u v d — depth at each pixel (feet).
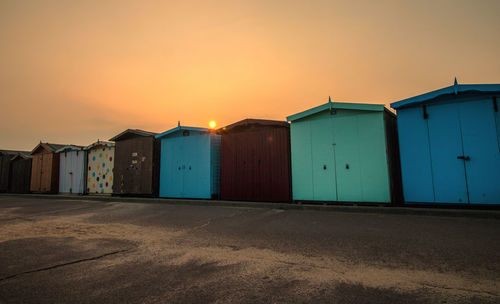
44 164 60.23
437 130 23.36
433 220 18.33
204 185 37.73
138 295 8.10
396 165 28.25
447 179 22.66
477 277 8.74
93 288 8.70
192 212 25.73
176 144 41.47
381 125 25.84
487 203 20.98
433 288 8.05
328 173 27.94
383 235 14.55
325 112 28.71
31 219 23.38
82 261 11.49
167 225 19.49
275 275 9.43
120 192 46.85
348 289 8.14
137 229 18.26
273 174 31.68
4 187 68.13
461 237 13.57
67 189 56.24
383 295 7.68
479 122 21.81
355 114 27.14
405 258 10.79
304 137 29.73
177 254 12.25
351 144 27.07
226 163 35.81
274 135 32.24
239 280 9.06
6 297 8.15
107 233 17.12
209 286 8.63
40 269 10.56
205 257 11.71
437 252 11.38
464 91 21.80
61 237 16.11
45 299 7.99
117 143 48.78
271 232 16.22
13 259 11.85
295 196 29.60
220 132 37.35
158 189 43.21
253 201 32.76
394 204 25.85
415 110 24.47
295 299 7.57
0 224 20.89
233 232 16.58
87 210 29.32
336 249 12.30
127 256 12.12
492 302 7.11
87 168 53.93
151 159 43.47
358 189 26.30
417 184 23.88
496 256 10.64
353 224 17.79
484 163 21.39
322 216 21.33
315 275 9.34
